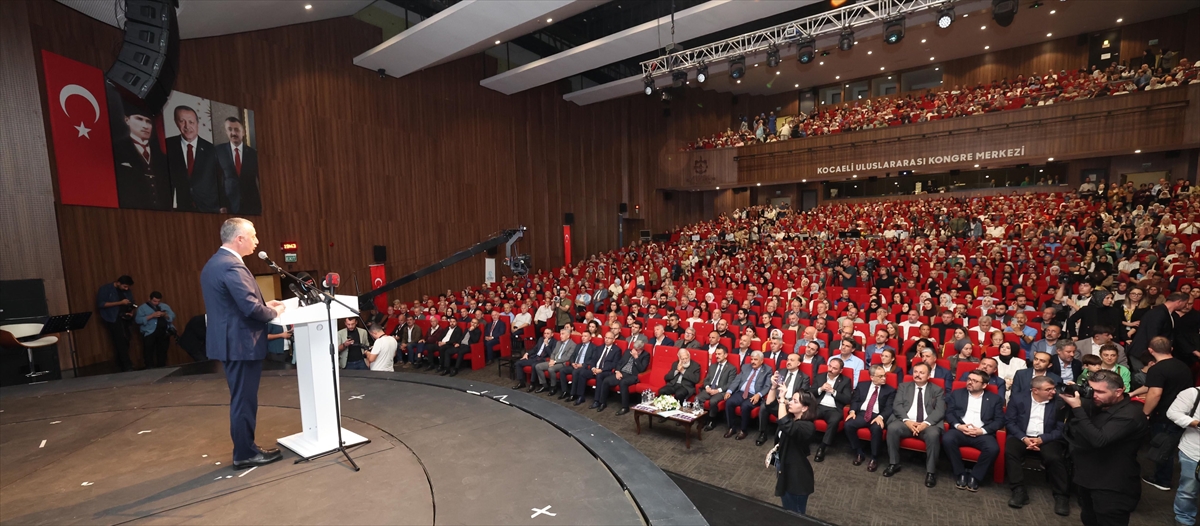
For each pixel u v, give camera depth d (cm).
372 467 248
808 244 1653
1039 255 1173
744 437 611
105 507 209
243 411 244
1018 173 1942
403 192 1333
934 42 1911
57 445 279
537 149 1798
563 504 215
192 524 196
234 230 243
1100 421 313
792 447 364
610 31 1612
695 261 1648
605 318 1035
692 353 698
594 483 234
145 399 368
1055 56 1900
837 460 545
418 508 210
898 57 2059
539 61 1409
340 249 1176
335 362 264
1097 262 981
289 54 1080
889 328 714
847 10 1113
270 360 753
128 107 798
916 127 1742
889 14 1066
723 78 2303
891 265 1271
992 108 1633
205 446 276
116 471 244
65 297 689
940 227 1617
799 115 2316
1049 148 1547
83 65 735
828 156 1917
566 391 781
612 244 2141
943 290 1035
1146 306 620
